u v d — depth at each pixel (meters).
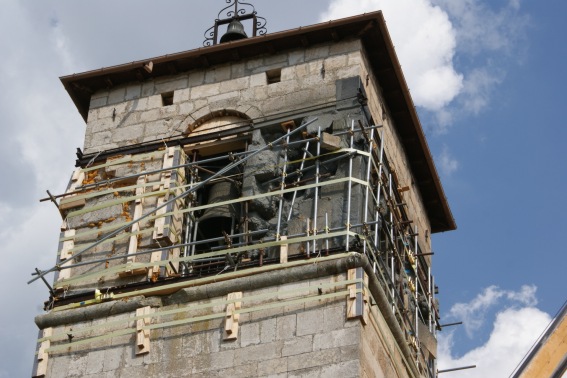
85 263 39.03
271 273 36.75
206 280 37.31
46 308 38.59
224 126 41.34
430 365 42.38
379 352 36.41
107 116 42.78
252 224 38.81
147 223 39.62
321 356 35.03
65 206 40.88
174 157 40.97
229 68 42.53
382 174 40.41
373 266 37.31
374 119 41.53
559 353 29.50
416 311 41.25
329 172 39.31
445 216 46.59
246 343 35.88
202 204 40.72
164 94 42.78
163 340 36.69
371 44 42.03
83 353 37.22
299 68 41.69
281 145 39.97
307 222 38.12
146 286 38.00
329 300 35.91
